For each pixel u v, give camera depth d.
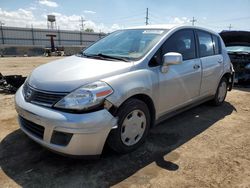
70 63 3.36
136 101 3.07
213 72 4.73
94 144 2.66
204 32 4.66
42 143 2.76
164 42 3.61
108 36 4.35
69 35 54.03
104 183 2.62
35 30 49.91
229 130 4.12
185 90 3.97
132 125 3.12
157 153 3.25
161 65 3.47
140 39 3.75
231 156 3.25
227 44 8.88
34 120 2.75
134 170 2.86
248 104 5.75
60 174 2.76
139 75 3.12
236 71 7.80
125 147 3.09
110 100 2.73
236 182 2.71
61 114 2.59
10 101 5.50
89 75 2.85
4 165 2.90
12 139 3.55
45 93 2.78
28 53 30.88
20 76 6.45
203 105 5.50
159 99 3.46
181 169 2.91
